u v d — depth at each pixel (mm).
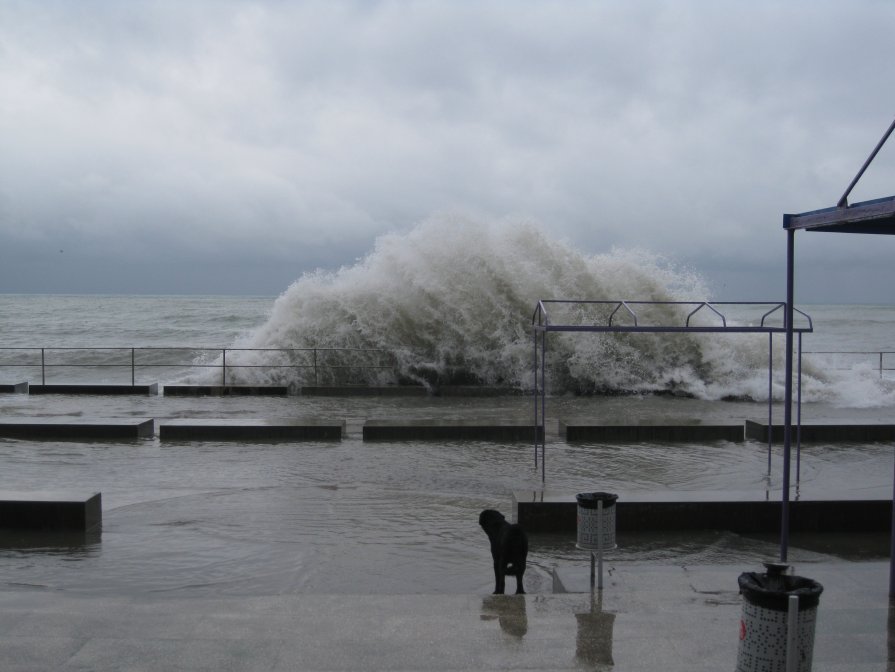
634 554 7461
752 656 3539
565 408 16922
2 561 7062
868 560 7316
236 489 9734
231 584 6504
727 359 20672
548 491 8719
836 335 53562
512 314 21391
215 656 4352
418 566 6996
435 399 18219
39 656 4344
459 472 10703
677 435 13086
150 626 4805
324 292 21906
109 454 11812
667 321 21188
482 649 4469
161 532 7969
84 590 6332
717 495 8492
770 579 3701
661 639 4633
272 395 18578
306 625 4824
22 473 10578
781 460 11578
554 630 4770
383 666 4230
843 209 4977
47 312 79312
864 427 13070
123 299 153625
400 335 21734
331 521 8383
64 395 18406
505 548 5770
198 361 25766
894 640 4621
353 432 13773
